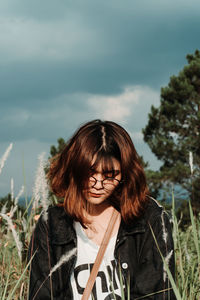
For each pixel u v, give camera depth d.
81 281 1.43
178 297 1.11
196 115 14.93
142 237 1.47
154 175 12.80
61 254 1.47
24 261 1.81
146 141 15.72
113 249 1.45
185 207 8.19
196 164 13.53
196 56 17.12
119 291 1.40
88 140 1.33
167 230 1.45
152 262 1.40
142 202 1.45
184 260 1.79
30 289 1.42
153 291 1.32
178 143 14.51
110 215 1.53
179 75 16.27
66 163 1.40
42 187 1.12
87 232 1.48
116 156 1.35
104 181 1.34
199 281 1.55
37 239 1.49
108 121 1.46
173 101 15.87
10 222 1.07
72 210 1.40
